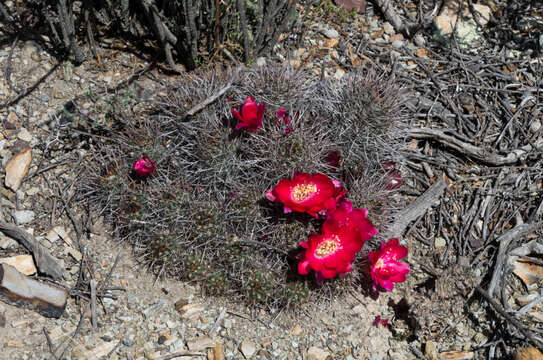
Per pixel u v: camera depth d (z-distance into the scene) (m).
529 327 0.43
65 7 0.49
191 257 0.42
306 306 0.43
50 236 0.44
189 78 0.50
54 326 0.40
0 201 0.45
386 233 0.45
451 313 0.44
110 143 0.48
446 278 0.44
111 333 0.41
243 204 0.42
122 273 0.43
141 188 0.44
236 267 0.42
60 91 0.50
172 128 0.47
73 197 0.46
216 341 0.41
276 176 0.42
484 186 0.50
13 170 0.46
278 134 0.42
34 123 0.48
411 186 0.50
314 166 0.43
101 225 0.45
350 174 0.45
